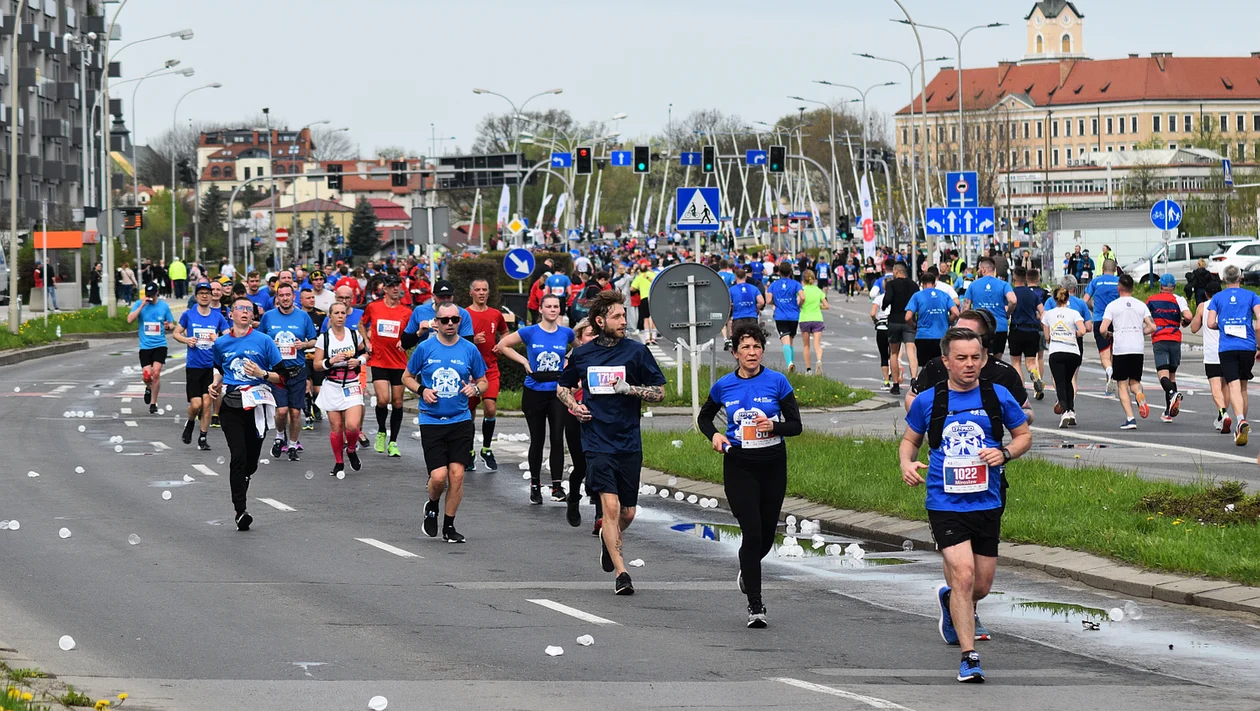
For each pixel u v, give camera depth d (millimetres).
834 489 19000
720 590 14148
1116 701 9844
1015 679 10516
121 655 11289
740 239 170750
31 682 10016
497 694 10047
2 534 17422
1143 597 13516
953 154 154375
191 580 14570
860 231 128250
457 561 15773
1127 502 17062
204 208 190500
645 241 154375
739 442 12625
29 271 88875
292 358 24891
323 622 12586
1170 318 27906
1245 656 11211
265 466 24156
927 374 11148
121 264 98750
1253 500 16062
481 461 24562
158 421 31391
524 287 65688
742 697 9961
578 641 11711
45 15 122625
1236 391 24781
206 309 26859
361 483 22156
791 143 182625
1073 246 84562
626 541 17094
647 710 9586
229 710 9562
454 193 192875
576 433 18062
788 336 38531
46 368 46625
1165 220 54812
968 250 87188
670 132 181750
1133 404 31969
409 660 11148
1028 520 16094
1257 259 78188
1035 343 32000
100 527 17984
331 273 64438
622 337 14414
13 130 56750
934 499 10883
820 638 11984
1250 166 190625
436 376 16953
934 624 12531
